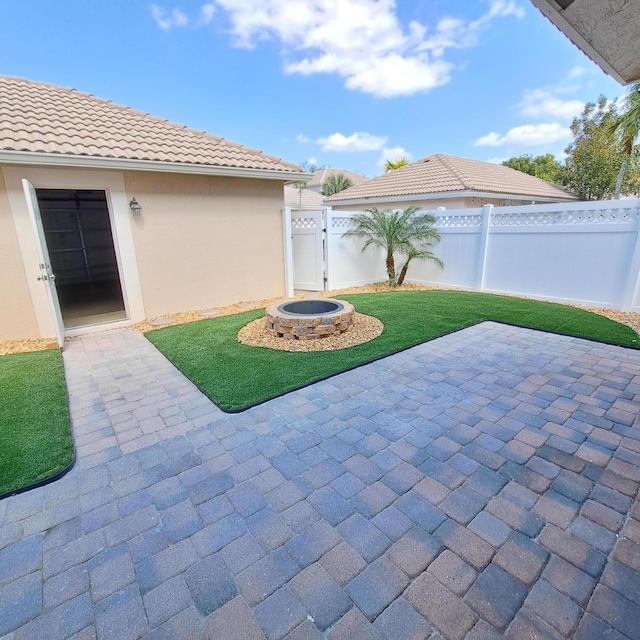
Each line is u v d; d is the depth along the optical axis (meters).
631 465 2.88
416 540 2.22
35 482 2.78
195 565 2.09
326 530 2.30
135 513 2.49
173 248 7.69
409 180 14.30
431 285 11.19
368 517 2.40
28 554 2.20
